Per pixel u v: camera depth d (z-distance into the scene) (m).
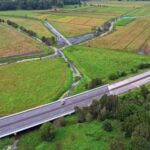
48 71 136.12
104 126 83.75
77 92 114.19
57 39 196.12
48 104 101.06
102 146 77.62
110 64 143.50
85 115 90.31
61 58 156.12
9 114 98.44
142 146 71.69
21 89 117.50
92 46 177.75
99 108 90.50
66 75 131.00
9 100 108.50
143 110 87.69
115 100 91.94
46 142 81.62
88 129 85.00
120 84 117.94
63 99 104.06
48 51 168.88
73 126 87.38
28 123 90.00
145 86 111.62
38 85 120.88
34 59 155.88
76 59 153.12
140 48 171.25
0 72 135.38
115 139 78.12
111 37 196.38
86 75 131.25
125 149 75.31
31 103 105.81
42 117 93.19
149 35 197.75
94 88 114.31
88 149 76.88
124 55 157.88
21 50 169.75
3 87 119.38
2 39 192.00
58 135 83.81
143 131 75.56
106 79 124.50
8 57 158.38
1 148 81.25
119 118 87.31
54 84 121.69
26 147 80.75
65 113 95.19
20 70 138.25
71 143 79.88
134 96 104.81
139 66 136.62
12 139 84.88
